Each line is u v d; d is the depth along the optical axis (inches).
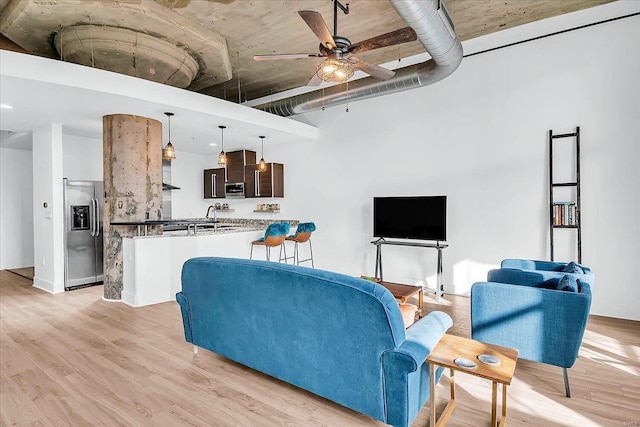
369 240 224.2
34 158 210.8
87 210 216.4
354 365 73.2
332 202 241.0
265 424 78.2
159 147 190.7
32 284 217.3
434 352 71.4
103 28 146.0
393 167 213.2
